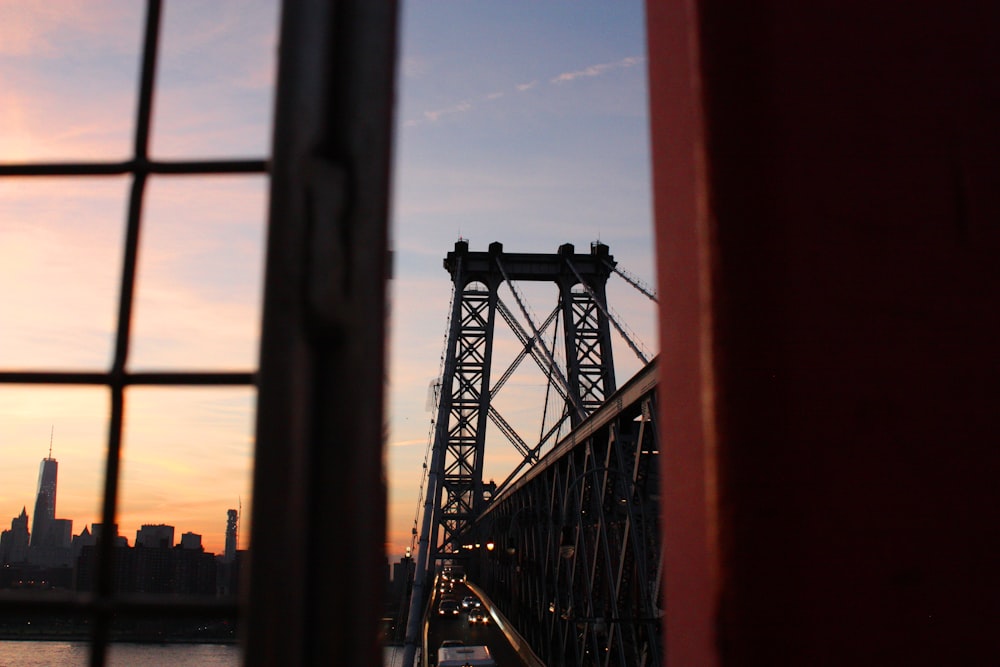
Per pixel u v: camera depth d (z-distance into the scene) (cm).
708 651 95
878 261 97
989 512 92
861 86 101
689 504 104
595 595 2255
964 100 102
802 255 97
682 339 109
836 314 95
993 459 93
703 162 102
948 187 99
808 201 98
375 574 83
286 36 91
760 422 93
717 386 96
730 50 103
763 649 89
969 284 97
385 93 92
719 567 93
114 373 96
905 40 103
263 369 83
